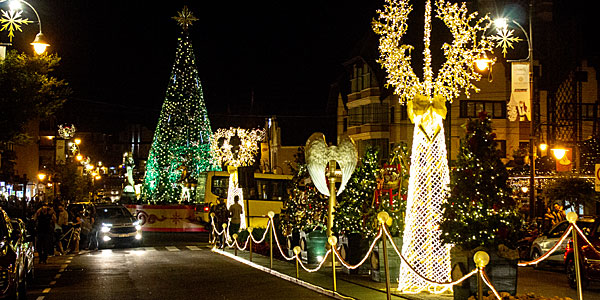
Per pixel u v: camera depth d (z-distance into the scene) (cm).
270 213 2034
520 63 2788
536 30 4938
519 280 1888
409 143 5000
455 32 2275
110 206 3334
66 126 6881
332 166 1934
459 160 1318
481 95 4712
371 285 1535
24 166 6050
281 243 2611
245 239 2814
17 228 1517
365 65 5462
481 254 902
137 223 3192
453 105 4672
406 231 1425
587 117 4681
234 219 2866
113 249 3094
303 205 2247
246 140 6494
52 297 1466
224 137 6481
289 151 7525
